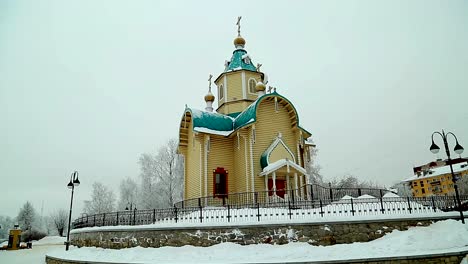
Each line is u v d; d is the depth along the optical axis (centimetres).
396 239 1479
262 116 2648
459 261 1334
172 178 4450
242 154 2606
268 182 2495
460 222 1645
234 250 1491
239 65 3228
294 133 2759
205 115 2762
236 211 1773
